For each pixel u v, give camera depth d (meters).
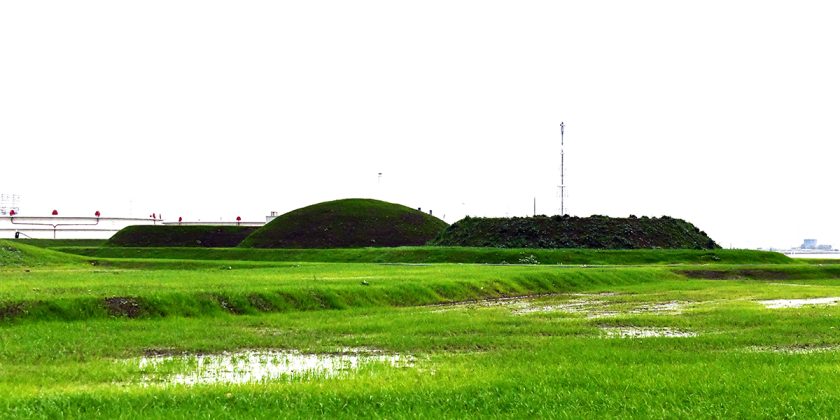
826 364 22.30
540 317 36.44
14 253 66.50
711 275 71.38
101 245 132.75
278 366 23.34
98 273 56.03
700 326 33.03
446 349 26.72
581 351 25.33
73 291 37.50
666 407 17.45
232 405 17.48
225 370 22.58
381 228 133.12
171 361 23.84
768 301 46.41
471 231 113.62
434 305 44.25
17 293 35.47
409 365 23.22
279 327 32.41
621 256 89.88
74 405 17.12
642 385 19.50
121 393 18.36
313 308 40.00
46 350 25.36
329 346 27.33
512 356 24.47
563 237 106.19
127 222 170.25
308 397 18.12
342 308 40.78
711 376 20.56
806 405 17.47
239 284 44.12
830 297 49.09
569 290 55.78
